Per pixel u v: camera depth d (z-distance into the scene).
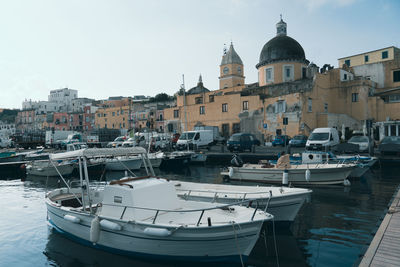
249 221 6.88
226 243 6.88
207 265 7.07
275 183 15.66
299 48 43.81
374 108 37.31
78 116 76.75
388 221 8.18
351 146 20.42
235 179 17.17
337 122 37.88
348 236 8.33
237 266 7.06
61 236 9.43
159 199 8.16
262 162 17.89
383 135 28.25
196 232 6.80
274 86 41.38
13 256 8.05
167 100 78.25
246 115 38.97
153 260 7.32
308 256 7.22
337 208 11.13
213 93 46.91
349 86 39.12
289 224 9.52
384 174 18.14
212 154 26.77
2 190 17.70
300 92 33.97
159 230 6.86
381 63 42.91
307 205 11.68
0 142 51.25
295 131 34.22
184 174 21.45
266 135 36.91
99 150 8.77
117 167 23.39
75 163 22.23
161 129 54.34
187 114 46.28
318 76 37.62
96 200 10.66
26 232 9.87
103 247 8.02
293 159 18.56
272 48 43.97
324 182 15.15
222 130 41.66
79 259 7.71
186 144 29.78
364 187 14.70
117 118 65.50
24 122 93.56
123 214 7.58
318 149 22.50
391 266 5.52
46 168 22.27
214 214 8.12
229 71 54.66
